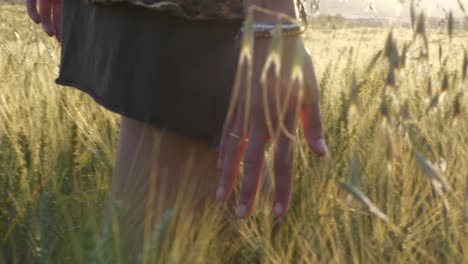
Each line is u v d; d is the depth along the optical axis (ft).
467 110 8.75
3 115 9.91
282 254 6.55
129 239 5.88
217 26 5.93
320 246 6.41
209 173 6.34
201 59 5.99
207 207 6.30
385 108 5.47
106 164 8.65
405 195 7.25
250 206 5.31
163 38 6.01
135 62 6.15
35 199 7.04
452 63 8.34
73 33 6.93
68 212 6.63
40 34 12.82
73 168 8.11
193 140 6.24
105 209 6.38
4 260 6.49
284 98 5.07
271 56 3.79
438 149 8.25
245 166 5.22
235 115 5.47
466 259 6.51
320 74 11.21
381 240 6.62
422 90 8.45
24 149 7.97
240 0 5.91
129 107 6.20
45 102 9.73
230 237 6.67
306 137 5.35
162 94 6.09
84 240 5.21
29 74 11.31
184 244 5.60
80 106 10.51
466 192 6.74
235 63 5.95
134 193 6.30
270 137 5.19
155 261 5.27
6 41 13.06
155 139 6.25
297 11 5.17
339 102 9.25
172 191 6.26
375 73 7.77
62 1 7.10
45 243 5.95
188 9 5.87
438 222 6.91
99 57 6.48
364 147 8.00
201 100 6.05
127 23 6.14
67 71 7.05
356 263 6.30
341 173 7.66
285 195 5.32
